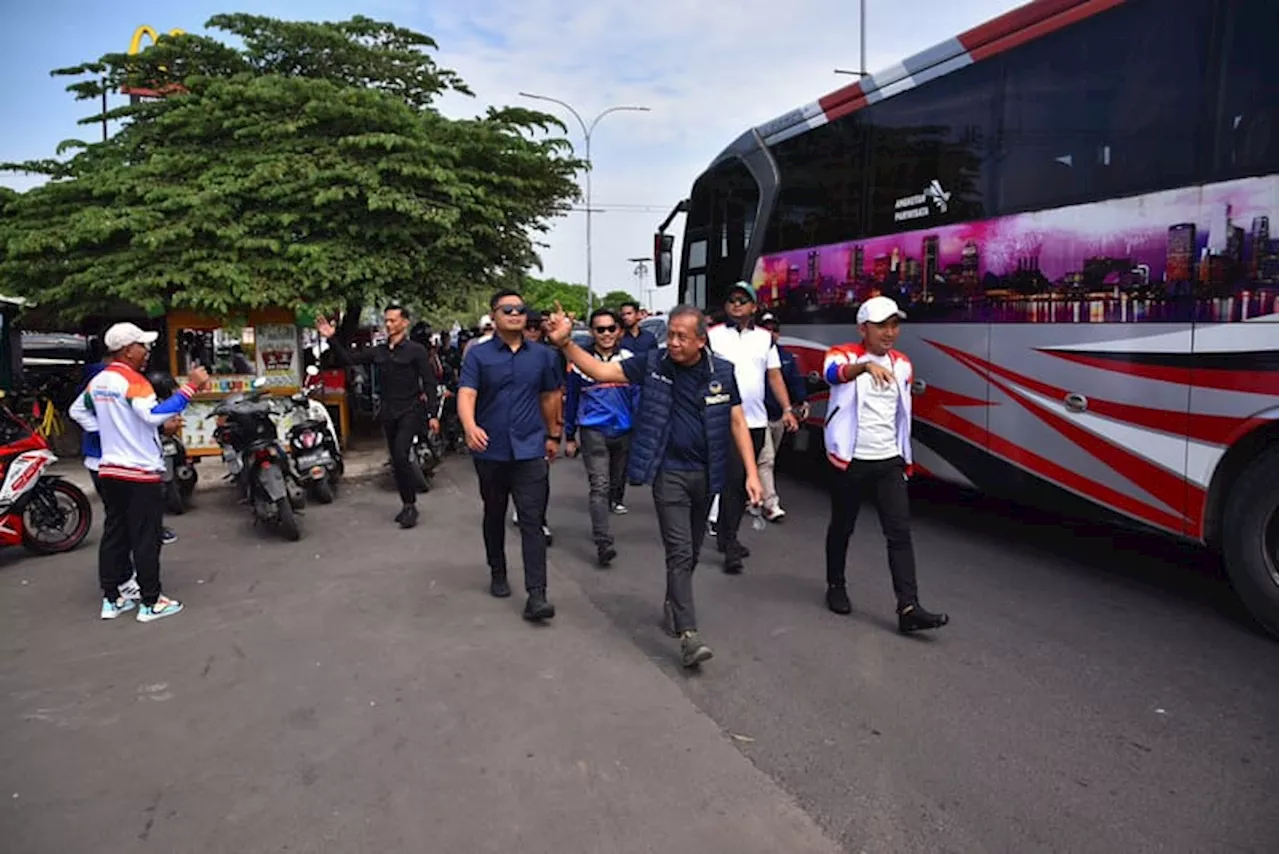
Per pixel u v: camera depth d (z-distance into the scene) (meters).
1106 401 5.80
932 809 3.32
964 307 6.94
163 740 3.98
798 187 9.12
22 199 11.68
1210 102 5.14
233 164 11.19
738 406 4.98
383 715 4.18
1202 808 3.31
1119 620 5.31
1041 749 3.76
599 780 3.56
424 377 8.23
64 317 11.54
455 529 8.03
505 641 5.12
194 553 7.32
